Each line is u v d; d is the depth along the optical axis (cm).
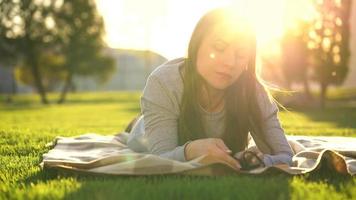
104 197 240
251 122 360
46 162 335
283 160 335
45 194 253
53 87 7206
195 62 328
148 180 293
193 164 307
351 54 2759
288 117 1666
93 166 328
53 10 4212
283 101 2738
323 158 325
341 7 2645
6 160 422
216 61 314
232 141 364
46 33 4216
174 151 327
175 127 348
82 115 1984
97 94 6319
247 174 306
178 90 345
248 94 349
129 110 2534
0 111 2477
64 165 333
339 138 518
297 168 318
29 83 6203
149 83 354
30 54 4203
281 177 295
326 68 2684
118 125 1247
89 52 4316
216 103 350
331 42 2667
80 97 5412
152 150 342
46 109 2792
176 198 243
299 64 2700
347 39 2664
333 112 2312
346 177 319
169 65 359
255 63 343
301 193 252
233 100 349
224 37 311
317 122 1381
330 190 274
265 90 362
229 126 359
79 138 505
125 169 308
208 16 316
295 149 422
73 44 4269
